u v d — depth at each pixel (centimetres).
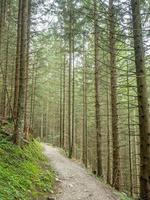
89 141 4538
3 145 1288
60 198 1127
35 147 2131
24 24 1472
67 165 2058
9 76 2836
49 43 2917
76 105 4588
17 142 1420
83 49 2825
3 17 2105
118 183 1623
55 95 5400
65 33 2158
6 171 1016
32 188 1052
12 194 849
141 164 708
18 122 1434
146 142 707
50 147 3412
